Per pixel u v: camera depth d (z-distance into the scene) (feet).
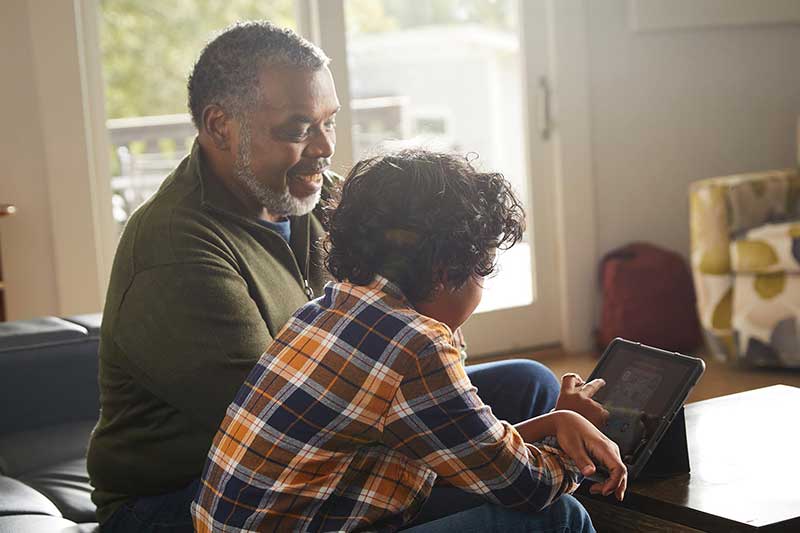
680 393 4.94
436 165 4.22
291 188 5.69
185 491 5.16
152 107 11.88
